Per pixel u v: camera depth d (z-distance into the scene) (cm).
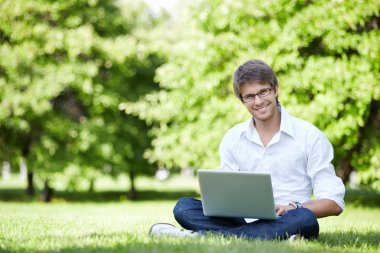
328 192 570
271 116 601
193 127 1898
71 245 507
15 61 2258
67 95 2534
